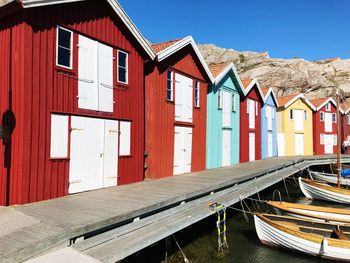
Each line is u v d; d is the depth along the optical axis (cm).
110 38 1151
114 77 1169
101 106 1105
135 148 1271
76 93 1009
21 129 845
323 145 3766
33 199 868
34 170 870
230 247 1034
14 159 859
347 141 4006
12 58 882
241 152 2367
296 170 2227
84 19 1041
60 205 835
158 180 1342
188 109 1653
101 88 1106
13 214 742
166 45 1508
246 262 931
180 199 975
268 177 1841
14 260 514
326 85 5222
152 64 1412
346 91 5234
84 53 1042
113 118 1155
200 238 1101
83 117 1033
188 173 1627
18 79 860
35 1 859
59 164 946
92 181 1068
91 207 812
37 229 623
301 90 5059
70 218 703
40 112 891
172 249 973
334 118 3931
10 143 873
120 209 789
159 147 1425
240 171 1733
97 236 679
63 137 962
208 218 1227
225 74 2008
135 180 1270
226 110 2127
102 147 1109
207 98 1925
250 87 2461
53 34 937
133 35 1230
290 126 3466
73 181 995
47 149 910
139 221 801
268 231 1047
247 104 2500
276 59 6034
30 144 860
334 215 1241
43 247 562
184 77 1622
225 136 2116
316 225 1081
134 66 1273
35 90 877
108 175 1136
